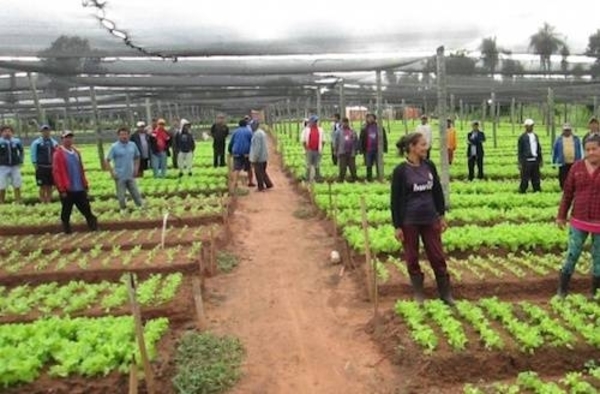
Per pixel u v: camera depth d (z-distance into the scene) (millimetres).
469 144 24688
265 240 16141
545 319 8992
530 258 13000
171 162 31703
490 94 41844
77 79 24234
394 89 37906
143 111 61281
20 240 15945
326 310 10969
